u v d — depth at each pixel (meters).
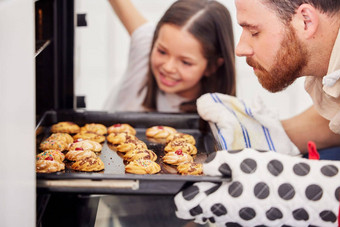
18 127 0.79
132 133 1.50
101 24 2.12
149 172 1.20
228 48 1.90
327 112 1.27
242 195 0.96
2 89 0.71
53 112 1.54
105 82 2.20
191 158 1.31
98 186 0.97
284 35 1.13
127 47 2.16
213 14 1.86
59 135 1.41
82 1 2.07
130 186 0.97
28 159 0.85
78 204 1.33
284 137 1.46
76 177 0.97
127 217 1.29
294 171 0.96
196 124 1.56
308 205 0.95
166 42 1.91
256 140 1.43
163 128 1.51
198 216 1.00
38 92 1.47
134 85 2.01
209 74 1.94
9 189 0.74
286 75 1.19
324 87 1.11
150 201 1.39
